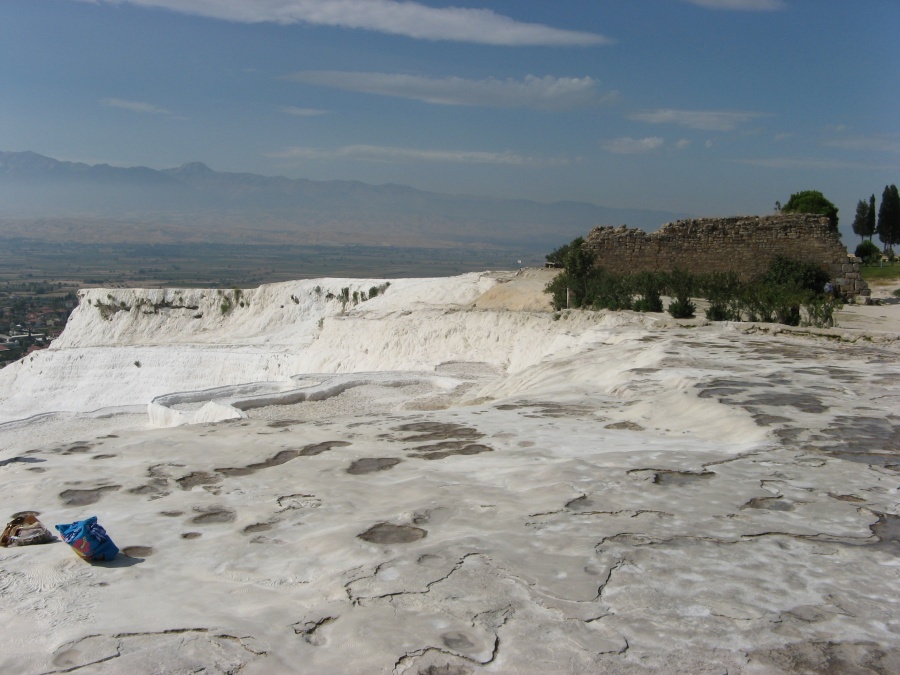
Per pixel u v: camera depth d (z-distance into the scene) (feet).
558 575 17.93
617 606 16.52
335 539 20.25
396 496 24.02
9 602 16.97
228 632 15.37
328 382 78.89
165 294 205.57
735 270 125.80
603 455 28.12
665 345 60.59
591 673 14.10
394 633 15.31
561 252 168.25
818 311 82.48
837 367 48.62
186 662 14.29
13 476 27.53
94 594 17.34
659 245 127.03
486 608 16.37
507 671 14.15
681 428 34.42
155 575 18.45
